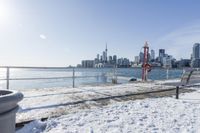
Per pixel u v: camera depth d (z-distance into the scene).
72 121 5.17
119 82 14.99
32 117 5.34
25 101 7.19
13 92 1.48
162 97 8.89
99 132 4.48
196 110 6.63
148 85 12.81
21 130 4.50
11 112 1.29
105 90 10.29
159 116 5.86
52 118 5.35
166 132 4.61
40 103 6.93
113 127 4.84
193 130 4.76
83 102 7.36
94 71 14.70
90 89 10.58
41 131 4.49
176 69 17.52
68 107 6.58
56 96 8.33
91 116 5.66
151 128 4.84
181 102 7.85
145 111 6.38
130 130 4.67
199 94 9.78
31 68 9.50
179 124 5.18
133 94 9.22
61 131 4.47
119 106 6.91
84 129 4.63
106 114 5.91
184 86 12.61
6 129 1.27
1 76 8.86
